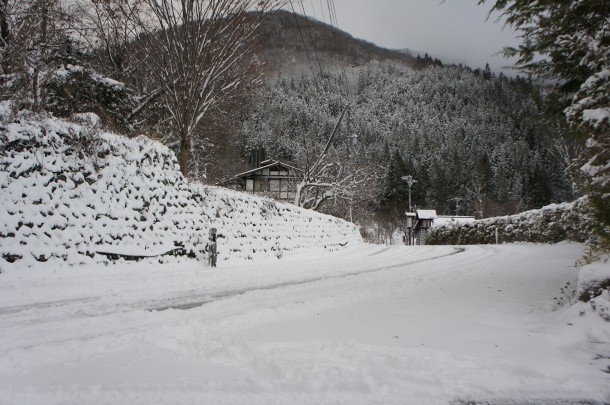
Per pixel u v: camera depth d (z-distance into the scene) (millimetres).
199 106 15133
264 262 13680
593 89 5480
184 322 4953
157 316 5363
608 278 4664
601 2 5637
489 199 67688
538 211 20016
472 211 67438
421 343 4051
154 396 2947
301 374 3279
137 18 15633
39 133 8906
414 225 51156
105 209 9781
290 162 31438
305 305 5965
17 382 3191
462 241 25609
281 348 3906
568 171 6066
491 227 23281
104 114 14367
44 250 8398
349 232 21609
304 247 17234
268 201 15961
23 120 8836
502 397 2977
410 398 2951
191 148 20281
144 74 18875
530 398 2969
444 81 155500
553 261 11117
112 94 15898
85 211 9344
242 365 3543
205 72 15031
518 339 4188
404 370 3369
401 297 6566
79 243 9055
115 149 10508
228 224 13406
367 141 98750
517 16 6461
